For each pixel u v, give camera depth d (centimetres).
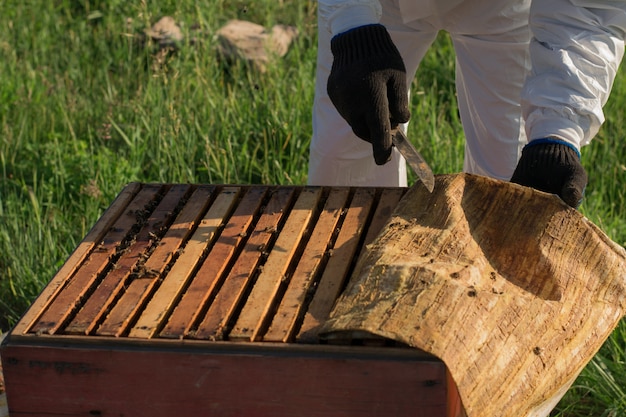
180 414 182
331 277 199
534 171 216
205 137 398
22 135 436
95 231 227
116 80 500
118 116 452
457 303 177
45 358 182
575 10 228
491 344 176
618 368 286
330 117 292
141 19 531
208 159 393
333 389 175
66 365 182
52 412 186
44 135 442
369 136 221
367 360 172
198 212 233
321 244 214
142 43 527
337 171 301
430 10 281
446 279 181
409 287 180
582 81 222
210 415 181
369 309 177
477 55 295
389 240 200
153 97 449
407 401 173
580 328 194
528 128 228
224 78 509
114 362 181
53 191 394
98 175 394
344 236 217
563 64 224
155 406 183
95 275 206
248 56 519
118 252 217
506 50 288
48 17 564
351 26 231
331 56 284
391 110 220
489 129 305
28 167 417
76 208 386
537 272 201
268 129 430
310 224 228
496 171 312
